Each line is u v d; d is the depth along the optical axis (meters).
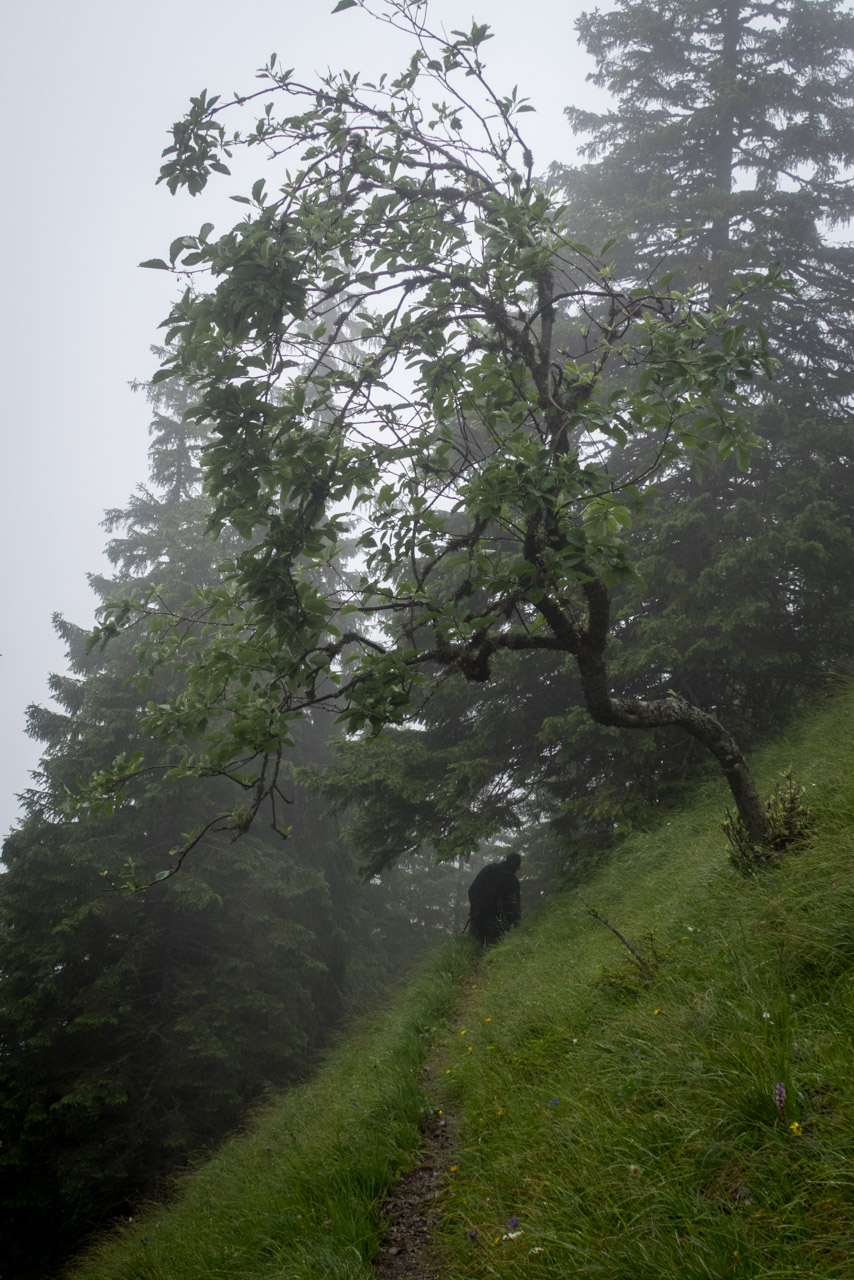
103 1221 12.08
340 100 4.54
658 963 4.27
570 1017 4.50
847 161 13.26
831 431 10.67
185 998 14.46
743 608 9.98
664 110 14.14
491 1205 3.02
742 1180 2.39
